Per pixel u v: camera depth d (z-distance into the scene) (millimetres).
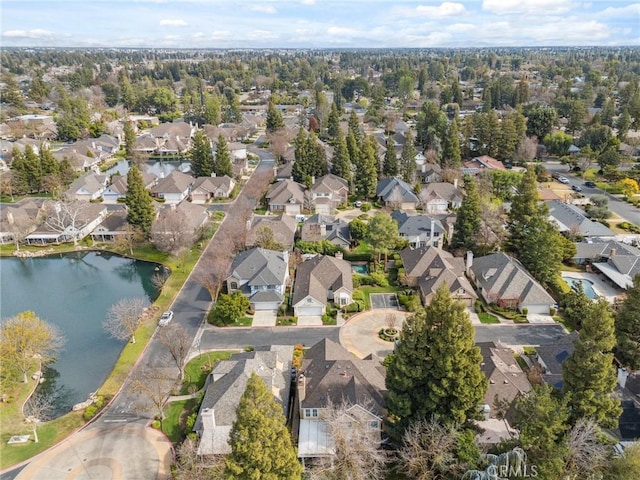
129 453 44406
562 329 62938
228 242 83875
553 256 70875
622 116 155250
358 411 43000
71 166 130375
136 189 87750
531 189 80188
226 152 125750
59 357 59875
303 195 110875
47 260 88812
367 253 82812
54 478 41875
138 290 77188
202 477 38406
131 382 53594
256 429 32125
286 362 53594
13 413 50156
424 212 106000
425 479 37312
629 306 53531
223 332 63000
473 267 76062
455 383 39312
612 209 105750
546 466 34000
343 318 65938
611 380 39844
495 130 140500
